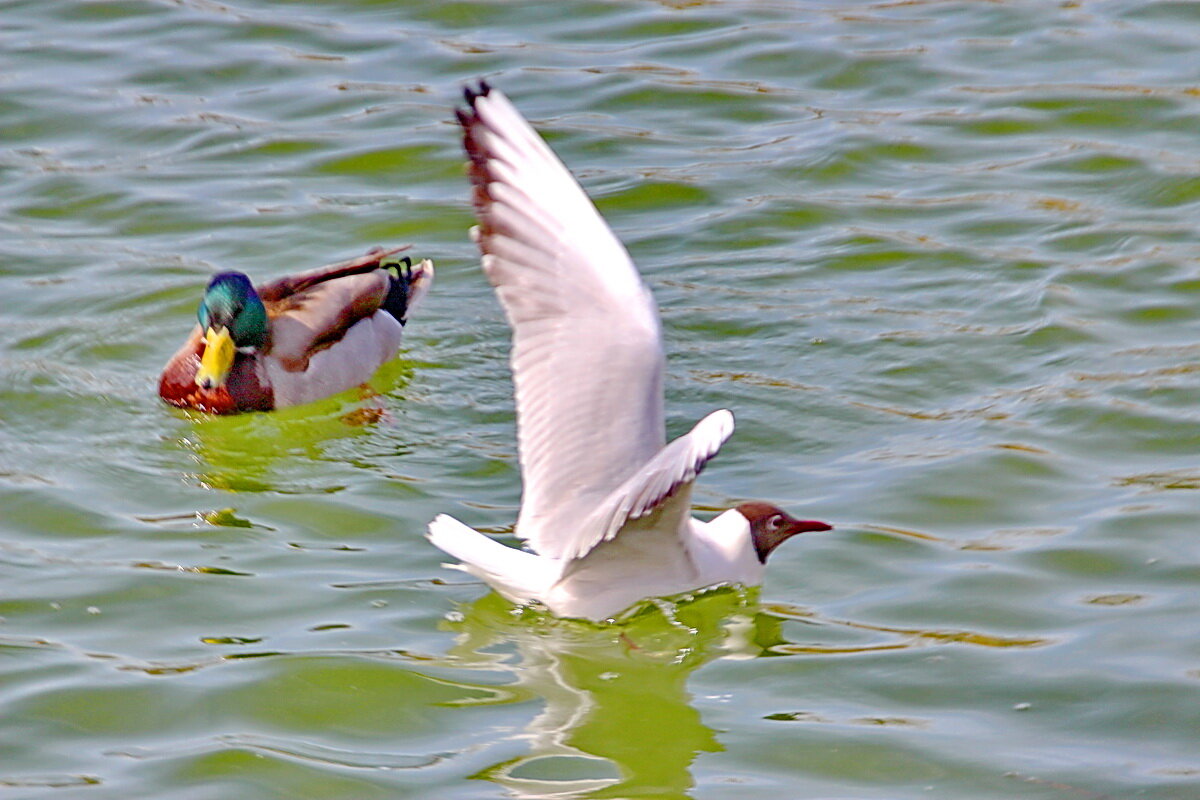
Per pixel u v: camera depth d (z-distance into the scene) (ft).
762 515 37.73
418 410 47.55
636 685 33.27
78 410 46.75
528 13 73.87
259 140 62.23
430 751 30.86
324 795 29.32
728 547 37.01
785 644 34.91
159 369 49.34
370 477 43.11
